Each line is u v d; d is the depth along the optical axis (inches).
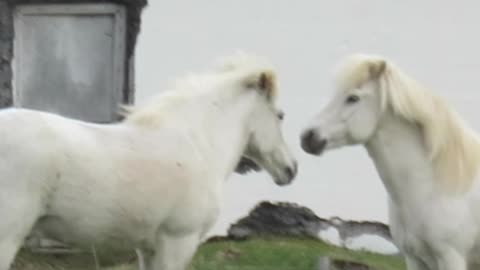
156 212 406.9
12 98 626.5
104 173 394.0
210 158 423.2
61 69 632.4
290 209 629.9
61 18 631.8
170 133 415.2
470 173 430.3
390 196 437.1
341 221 629.9
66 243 403.5
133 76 629.9
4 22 622.8
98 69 633.6
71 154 388.5
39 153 383.6
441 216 425.7
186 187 412.8
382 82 427.5
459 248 428.1
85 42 632.4
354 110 429.1
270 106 441.7
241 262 579.8
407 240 434.0
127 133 407.5
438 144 426.9
